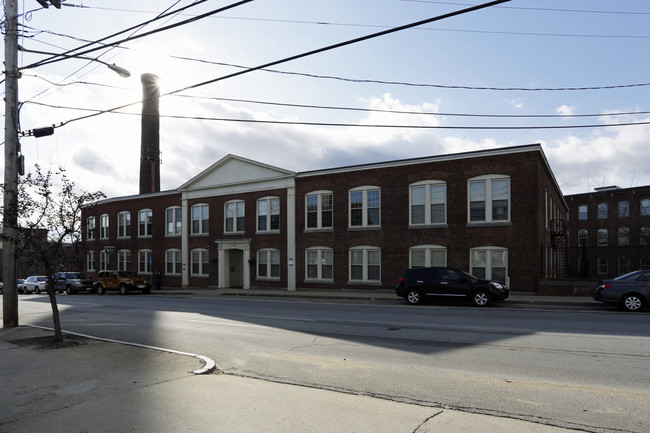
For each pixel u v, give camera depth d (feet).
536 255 67.56
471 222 72.69
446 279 60.39
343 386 21.89
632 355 27.73
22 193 35.09
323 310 55.52
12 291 43.57
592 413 17.66
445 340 33.65
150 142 159.94
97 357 28.30
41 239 35.01
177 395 20.10
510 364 25.90
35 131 45.83
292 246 92.12
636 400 19.17
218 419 17.06
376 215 82.43
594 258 136.98
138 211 125.39
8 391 21.09
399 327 40.19
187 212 113.19
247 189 100.78
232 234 102.94
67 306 69.05
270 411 17.92
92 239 137.80
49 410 18.38
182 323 45.80
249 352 30.55
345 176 86.02
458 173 74.33
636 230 134.31
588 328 38.11
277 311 55.16
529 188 68.59
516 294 68.49
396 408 18.28
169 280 116.37
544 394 20.11
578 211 152.97
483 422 16.67
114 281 105.29
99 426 16.57
